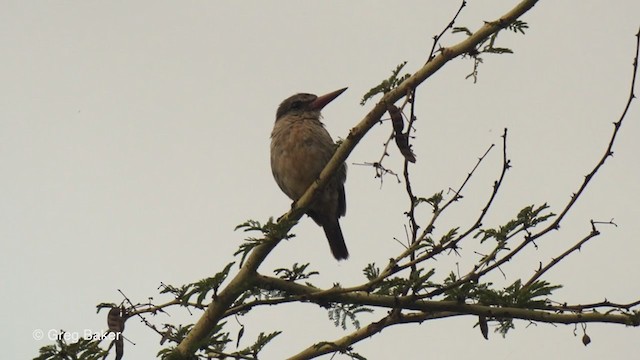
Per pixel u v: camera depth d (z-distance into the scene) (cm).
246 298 1036
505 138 904
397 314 989
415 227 945
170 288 968
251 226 967
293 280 1032
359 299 996
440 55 969
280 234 969
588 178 912
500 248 934
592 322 969
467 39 973
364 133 982
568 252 960
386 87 981
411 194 933
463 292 970
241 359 973
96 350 865
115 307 923
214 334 973
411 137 935
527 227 932
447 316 990
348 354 984
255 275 1010
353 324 998
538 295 974
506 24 970
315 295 977
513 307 976
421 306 978
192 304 979
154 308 960
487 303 985
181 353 945
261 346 980
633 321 959
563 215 916
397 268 935
